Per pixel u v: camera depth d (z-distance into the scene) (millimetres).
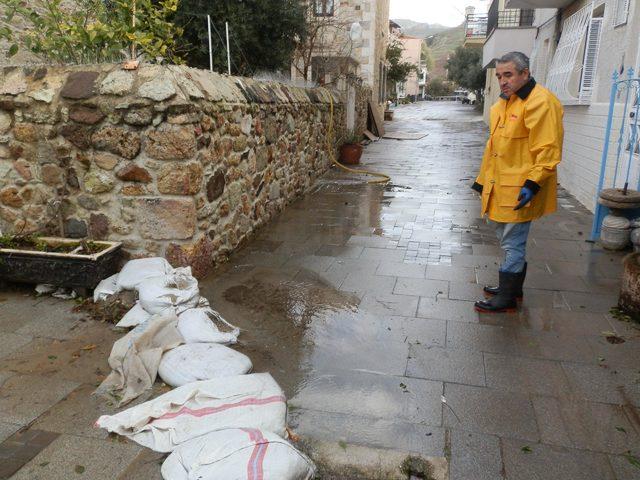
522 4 8258
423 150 12688
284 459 1947
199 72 4141
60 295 3633
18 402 2475
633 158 5172
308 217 6070
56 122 3660
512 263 3406
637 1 5137
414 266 4438
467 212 6379
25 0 5297
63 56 4016
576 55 7152
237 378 2514
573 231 5496
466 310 3561
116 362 2746
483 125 20859
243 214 4906
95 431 2268
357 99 13727
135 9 4051
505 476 2059
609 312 3516
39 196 3840
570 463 2123
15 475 2006
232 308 3539
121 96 3514
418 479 2070
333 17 13016
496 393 2604
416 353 2992
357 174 9047
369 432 2309
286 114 6316
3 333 3141
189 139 3557
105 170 3693
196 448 2049
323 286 3965
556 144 2984
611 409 2473
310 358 2936
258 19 7602
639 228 4520
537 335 3199
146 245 3789
